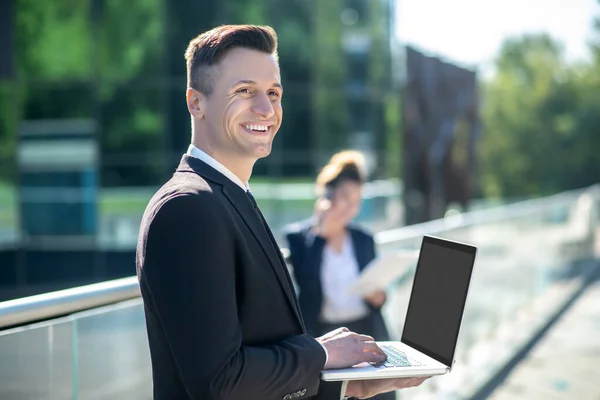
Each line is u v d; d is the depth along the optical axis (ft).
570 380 18.19
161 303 4.89
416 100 53.47
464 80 58.44
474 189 59.57
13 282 44.19
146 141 43.68
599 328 24.54
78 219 44.04
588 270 38.52
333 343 6.01
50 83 43.57
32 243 44.27
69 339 7.47
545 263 30.09
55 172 43.98
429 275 7.20
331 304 10.85
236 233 5.19
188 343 4.80
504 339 22.13
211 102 5.70
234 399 4.96
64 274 44.16
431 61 54.49
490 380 18.21
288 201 45.29
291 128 45.50
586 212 40.06
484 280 21.35
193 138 5.89
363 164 11.10
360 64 47.67
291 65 45.32
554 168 188.03
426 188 53.88
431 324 6.92
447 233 17.97
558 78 191.01
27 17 43.19
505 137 189.98
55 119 43.70
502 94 192.85
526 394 16.94
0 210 44.06
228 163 5.75
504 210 24.97
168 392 5.29
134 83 43.39
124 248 43.86
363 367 6.11
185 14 43.32
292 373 5.24
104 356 7.99
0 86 43.50
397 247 13.57
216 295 4.89
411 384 6.68
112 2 43.21
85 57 43.32
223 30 5.76
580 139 186.91
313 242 10.91
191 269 4.85
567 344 22.30
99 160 43.68
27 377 7.00
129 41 43.32
